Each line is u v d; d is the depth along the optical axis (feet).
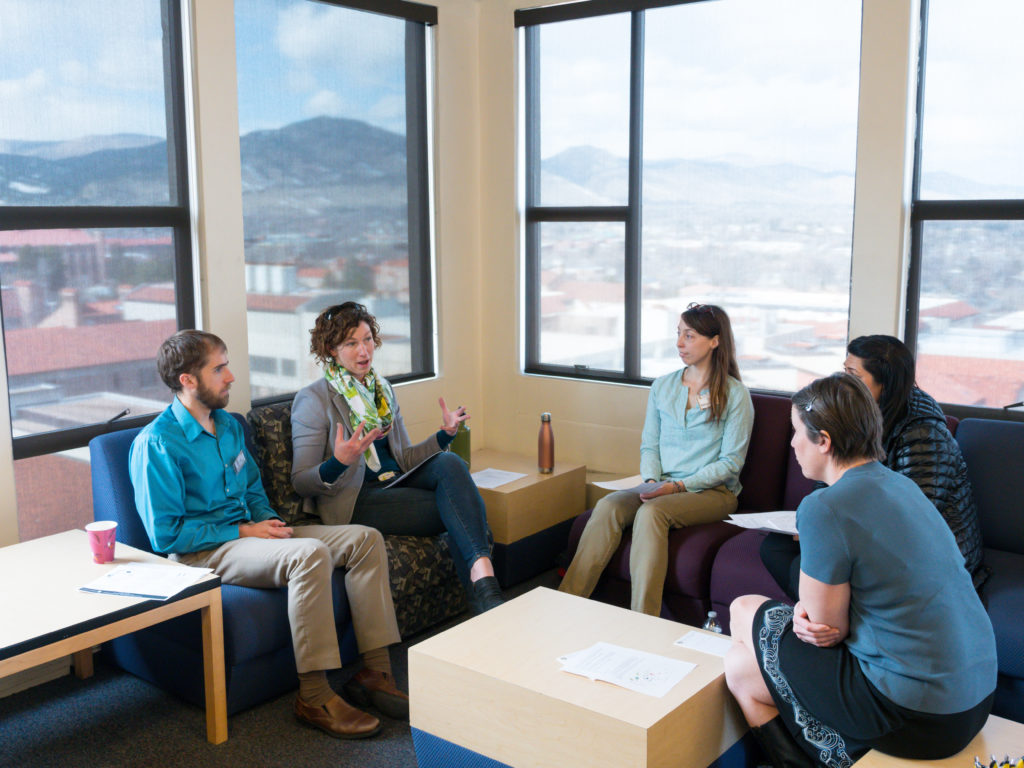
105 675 10.37
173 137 11.23
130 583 8.34
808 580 6.69
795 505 11.53
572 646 7.94
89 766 8.55
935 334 12.05
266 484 11.03
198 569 8.73
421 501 11.10
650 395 12.30
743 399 11.56
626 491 11.43
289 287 12.75
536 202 15.03
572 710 6.91
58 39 10.11
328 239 13.21
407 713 9.33
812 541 6.64
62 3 10.10
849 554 6.49
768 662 7.13
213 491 9.81
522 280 15.17
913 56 11.52
